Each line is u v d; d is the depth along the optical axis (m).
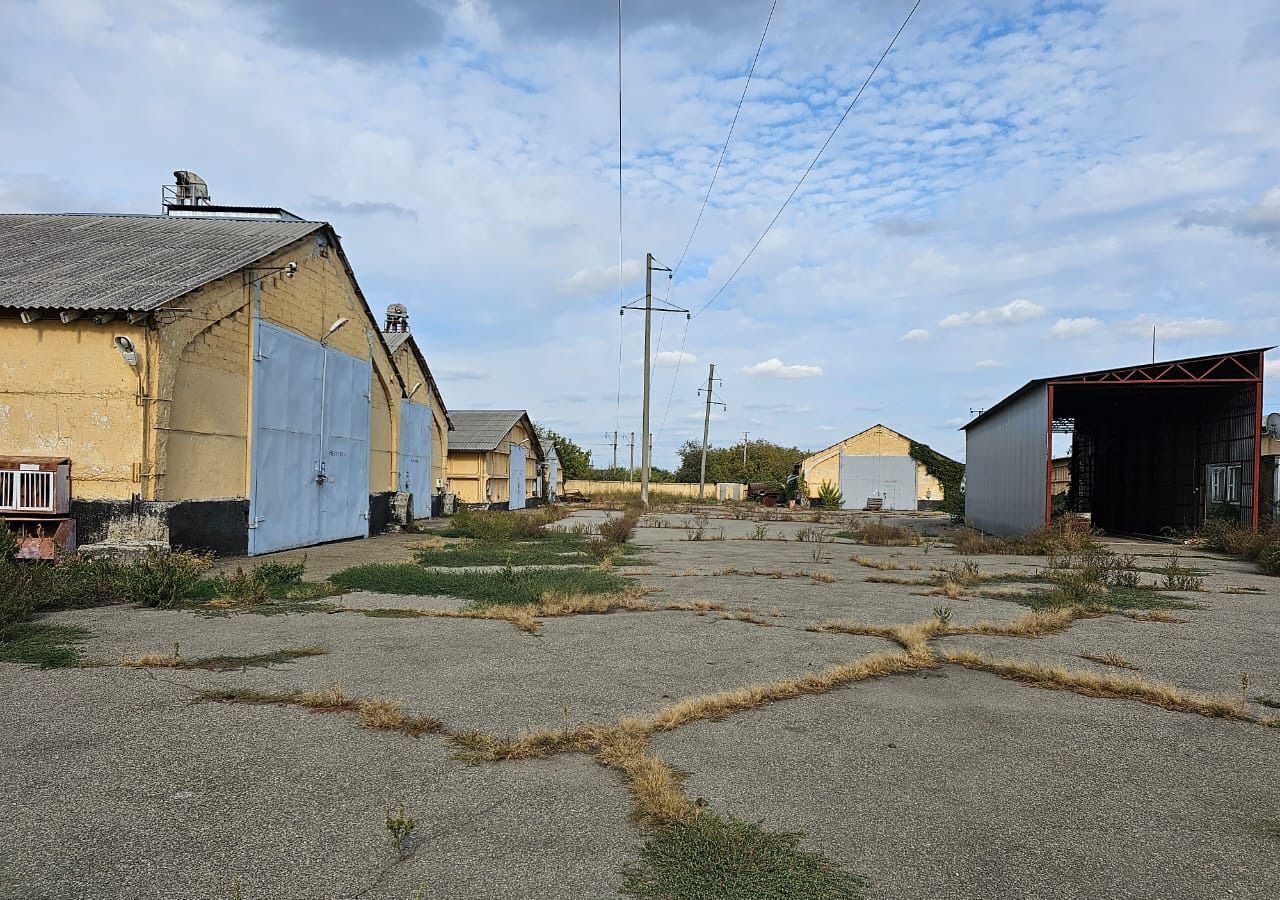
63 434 10.38
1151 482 25.05
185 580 8.81
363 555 13.79
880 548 18.11
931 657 6.31
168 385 10.70
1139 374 19.62
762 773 3.86
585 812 3.37
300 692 5.07
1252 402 19.09
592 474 76.25
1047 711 4.95
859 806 3.50
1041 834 3.26
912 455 54.69
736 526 26.59
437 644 6.61
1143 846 3.16
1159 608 9.00
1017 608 8.99
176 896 2.67
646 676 5.64
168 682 5.27
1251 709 5.02
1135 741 4.41
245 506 12.72
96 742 4.13
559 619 7.86
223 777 3.70
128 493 10.33
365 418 18.00
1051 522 19.62
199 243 13.69
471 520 19.27
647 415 37.66
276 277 13.63
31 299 10.46
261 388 13.20
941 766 4.00
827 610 8.72
